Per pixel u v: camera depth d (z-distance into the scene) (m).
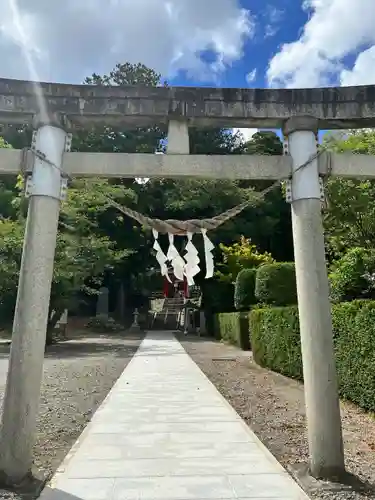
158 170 3.98
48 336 18.83
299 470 3.88
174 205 27.45
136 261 31.86
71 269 16.91
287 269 14.11
